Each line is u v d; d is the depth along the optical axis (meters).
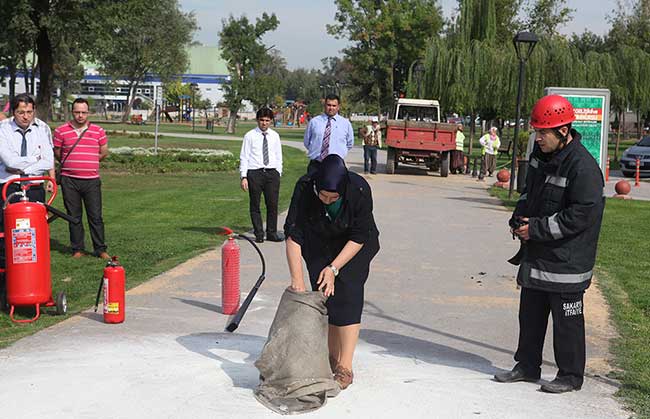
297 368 4.99
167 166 28.30
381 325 7.47
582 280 5.34
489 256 11.57
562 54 39.12
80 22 44.25
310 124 11.36
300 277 5.23
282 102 130.75
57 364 5.82
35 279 7.18
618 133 44.09
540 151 5.44
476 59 38.59
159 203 18.08
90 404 4.97
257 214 12.32
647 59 42.78
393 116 33.47
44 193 9.20
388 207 17.81
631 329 7.45
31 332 6.81
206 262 10.43
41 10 43.25
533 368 5.67
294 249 5.27
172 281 9.17
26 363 5.85
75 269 9.88
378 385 5.46
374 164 29.17
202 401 5.05
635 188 28.59
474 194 21.91
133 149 33.25
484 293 9.03
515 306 8.42
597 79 40.22
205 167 28.72
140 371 5.67
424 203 19.00
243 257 10.89
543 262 5.38
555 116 5.21
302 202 5.26
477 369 6.06
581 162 5.19
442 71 39.22
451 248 12.23
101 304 7.98
